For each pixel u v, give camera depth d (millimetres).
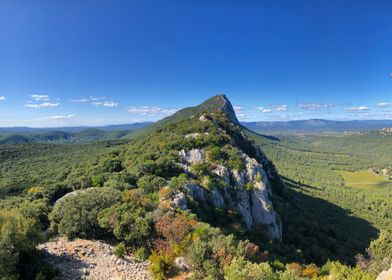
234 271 23469
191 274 26438
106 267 26906
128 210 36625
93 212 35531
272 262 37156
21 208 44156
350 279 36906
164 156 86750
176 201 51531
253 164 86438
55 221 37719
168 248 31203
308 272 41812
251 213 77562
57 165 134250
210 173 77750
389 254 56781
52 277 24344
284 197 116625
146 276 26234
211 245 29688
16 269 24281
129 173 75125
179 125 120375
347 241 97438
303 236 84875
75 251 29297
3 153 169375
